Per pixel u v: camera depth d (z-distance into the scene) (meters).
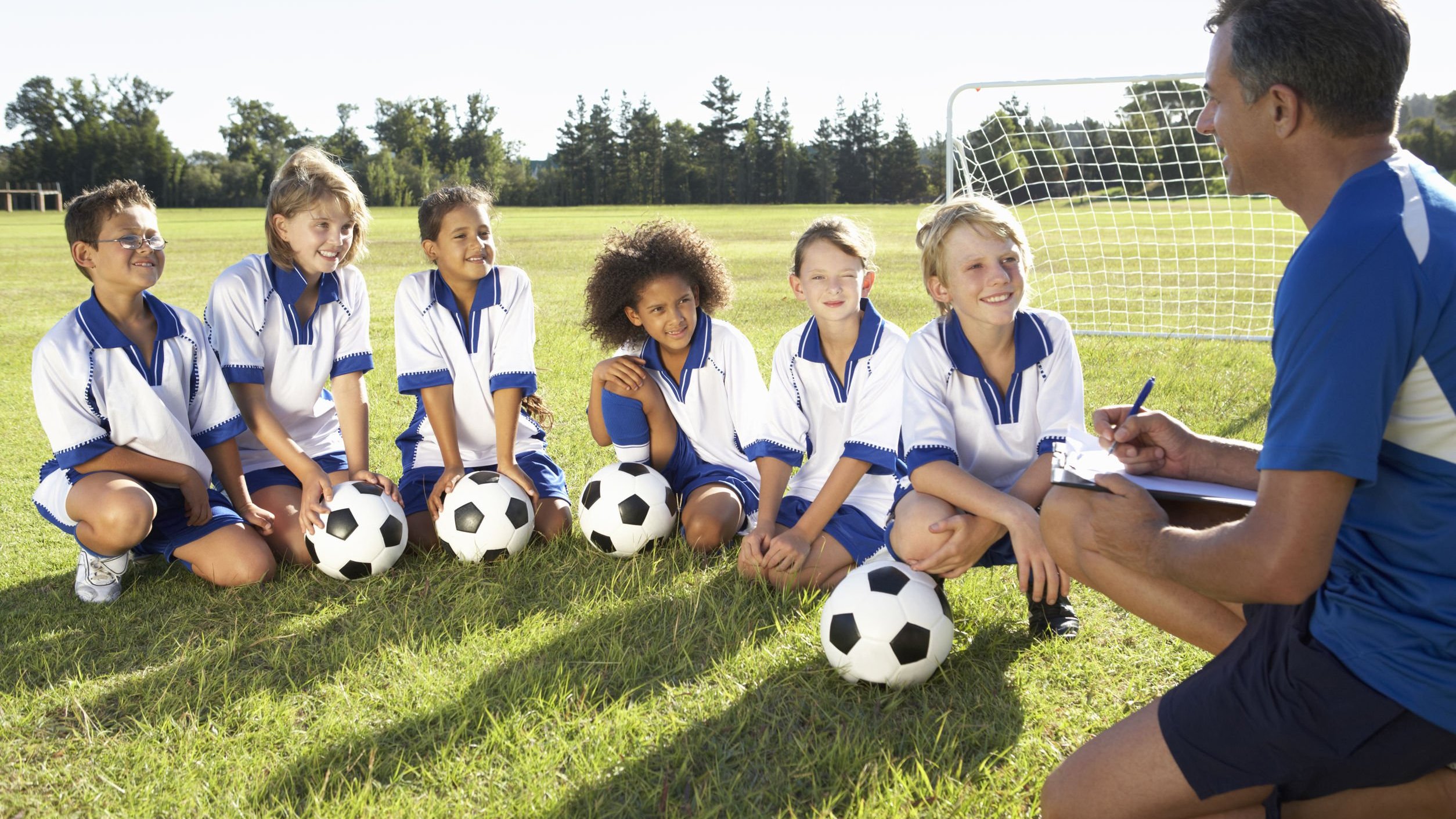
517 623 2.90
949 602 2.66
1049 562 2.44
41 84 80.38
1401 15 1.47
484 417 3.81
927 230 2.70
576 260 16.73
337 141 87.06
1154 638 2.67
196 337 3.26
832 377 3.25
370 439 4.99
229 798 2.05
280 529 3.38
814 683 2.49
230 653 2.70
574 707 2.38
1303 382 1.42
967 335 2.74
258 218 46.31
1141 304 9.45
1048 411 2.75
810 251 3.10
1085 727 2.26
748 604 2.97
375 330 8.52
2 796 2.11
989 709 2.34
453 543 3.32
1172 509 2.08
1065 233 15.38
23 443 5.05
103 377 3.04
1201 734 1.58
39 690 2.55
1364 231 1.40
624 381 3.58
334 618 2.97
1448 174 32.38
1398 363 1.38
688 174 81.56
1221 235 15.08
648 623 2.84
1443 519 1.42
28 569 3.39
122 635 2.88
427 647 2.73
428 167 81.56
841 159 80.06
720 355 3.59
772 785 2.06
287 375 3.61
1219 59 1.63
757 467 3.67
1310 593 1.47
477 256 3.58
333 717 2.35
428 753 2.21
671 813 1.97
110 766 2.21
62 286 12.88
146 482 3.18
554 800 2.01
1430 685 1.41
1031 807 1.97
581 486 4.18
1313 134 1.53
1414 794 1.52
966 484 2.59
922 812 1.96
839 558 3.15
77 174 74.88
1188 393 5.57
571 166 81.62
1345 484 1.40
